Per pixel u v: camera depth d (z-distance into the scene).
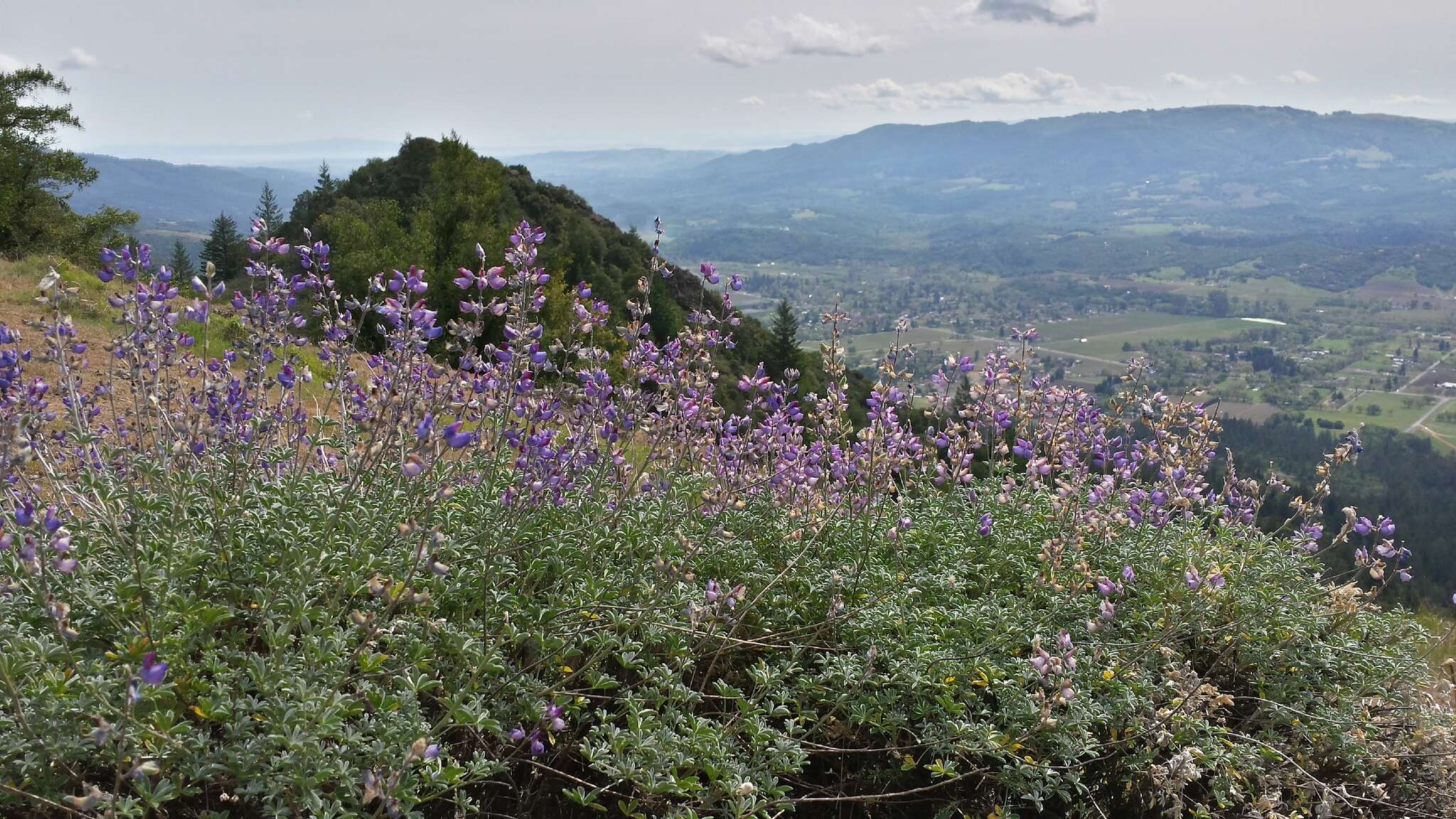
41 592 3.12
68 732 2.83
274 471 4.53
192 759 2.86
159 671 2.40
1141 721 4.33
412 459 3.14
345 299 4.20
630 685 4.06
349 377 4.40
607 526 4.62
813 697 4.35
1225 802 4.24
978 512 5.88
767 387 5.46
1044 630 4.76
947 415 5.99
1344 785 4.75
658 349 4.92
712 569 4.96
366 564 3.71
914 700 4.29
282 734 2.86
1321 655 5.04
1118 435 6.09
